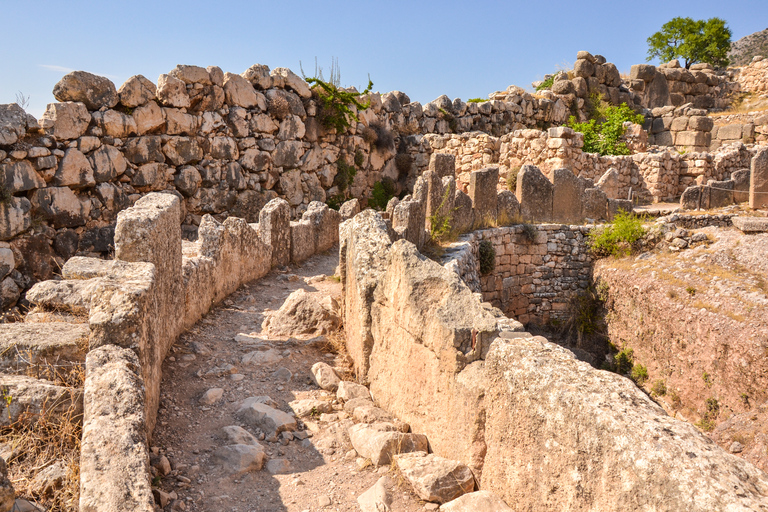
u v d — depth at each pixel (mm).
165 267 5133
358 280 5129
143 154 12406
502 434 3145
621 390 2580
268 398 4742
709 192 16031
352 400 4773
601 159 18422
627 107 23500
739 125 23812
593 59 25062
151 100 12539
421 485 3389
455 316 3787
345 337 6285
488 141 18812
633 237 13305
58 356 3877
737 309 9625
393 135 20438
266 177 15430
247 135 14922
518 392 2984
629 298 12109
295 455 4023
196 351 5629
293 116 16141
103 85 11641
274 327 6551
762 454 7461
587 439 2494
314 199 17047
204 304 7027
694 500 1995
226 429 4141
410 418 4301
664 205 17578
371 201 19359
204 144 13828
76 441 3303
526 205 14102
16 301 10148
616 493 2307
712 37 33312
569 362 2885
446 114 21531
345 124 17625
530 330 13758
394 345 4582
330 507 3404
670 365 10617
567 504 2602
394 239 7418
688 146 23844
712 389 9547
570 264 13805
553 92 24641
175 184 13266
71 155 11008
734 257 11398
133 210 4875
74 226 11203
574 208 14531
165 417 4332
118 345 3570
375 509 3311
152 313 4121
